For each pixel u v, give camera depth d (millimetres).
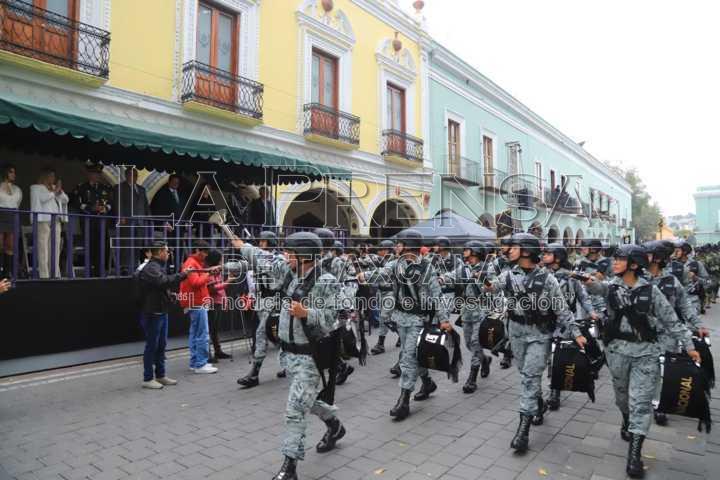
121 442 4254
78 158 8469
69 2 8633
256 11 11781
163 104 9938
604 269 7543
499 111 23391
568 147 32094
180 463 3863
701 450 4289
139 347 7383
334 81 14438
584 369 4312
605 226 38438
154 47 9852
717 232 50625
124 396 5500
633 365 3957
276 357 7547
